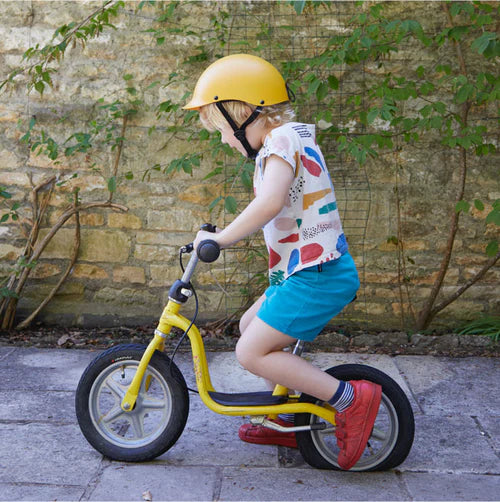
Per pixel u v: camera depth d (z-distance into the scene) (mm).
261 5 4125
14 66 4219
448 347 3967
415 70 4133
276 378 2291
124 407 2453
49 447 2617
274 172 2129
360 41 3744
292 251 2248
